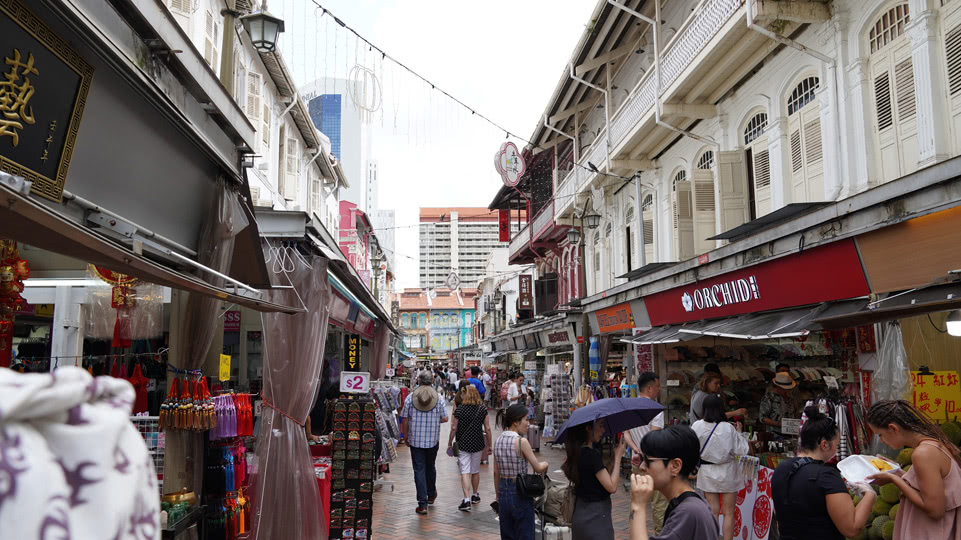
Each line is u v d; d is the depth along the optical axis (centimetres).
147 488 84
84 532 68
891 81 756
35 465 65
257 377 1058
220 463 571
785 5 840
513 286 4038
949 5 668
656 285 1141
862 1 802
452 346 7644
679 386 1171
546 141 2295
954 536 350
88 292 683
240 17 670
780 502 362
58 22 272
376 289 3278
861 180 796
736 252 846
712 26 991
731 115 1133
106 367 695
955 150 656
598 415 464
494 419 2328
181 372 511
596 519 453
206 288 368
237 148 529
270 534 602
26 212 206
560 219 2172
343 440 698
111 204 354
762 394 1077
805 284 727
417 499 871
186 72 394
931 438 367
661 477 306
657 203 1476
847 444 685
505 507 584
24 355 717
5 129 250
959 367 646
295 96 1747
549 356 2489
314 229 663
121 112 342
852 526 336
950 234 512
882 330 674
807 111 914
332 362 1238
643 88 1312
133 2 313
